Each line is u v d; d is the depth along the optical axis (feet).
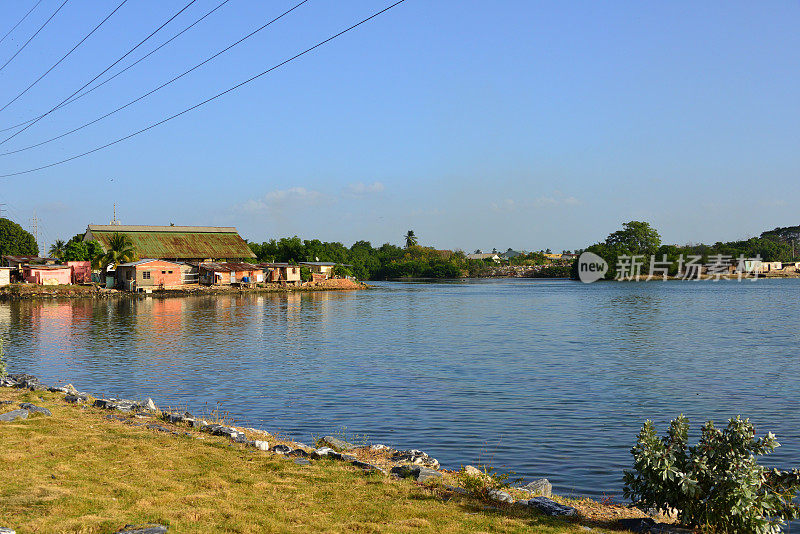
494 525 38.63
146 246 466.29
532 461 64.75
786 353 144.36
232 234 522.88
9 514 35.78
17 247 568.00
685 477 39.37
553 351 151.84
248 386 106.32
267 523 36.94
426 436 74.69
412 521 38.47
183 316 247.29
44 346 156.97
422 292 461.37
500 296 403.54
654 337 179.01
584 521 41.52
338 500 42.11
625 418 83.87
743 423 39.78
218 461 49.90
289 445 59.57
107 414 66.49
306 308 296.71
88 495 39.99
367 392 101.40
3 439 53.06
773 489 40.29
